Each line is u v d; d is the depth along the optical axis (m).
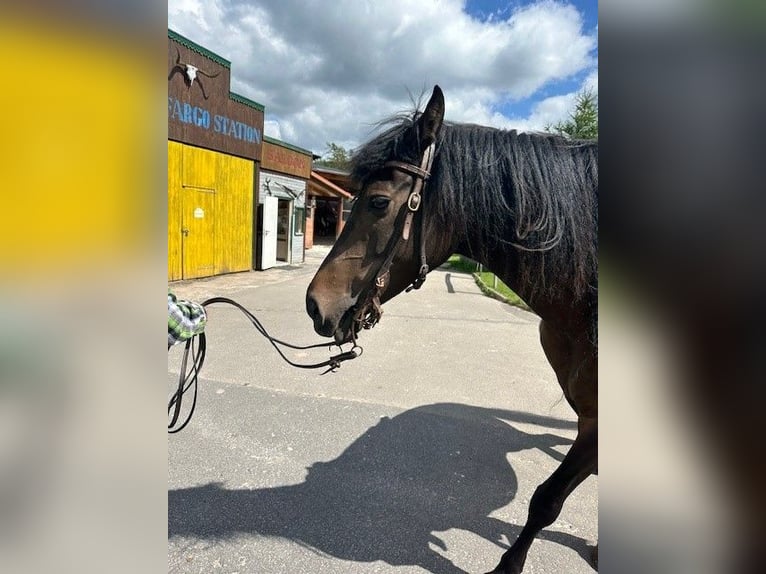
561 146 1.55
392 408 3.53
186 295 7.79
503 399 3.86
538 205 1.46
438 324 6.71
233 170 10.16
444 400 3.76
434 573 1.88
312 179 16.47
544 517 1.70
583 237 1.47
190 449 2.80
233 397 3.62
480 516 2.28
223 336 5.39
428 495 2.43
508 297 9.30
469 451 2.93
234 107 9.82
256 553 1.96
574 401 1.76
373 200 1.48
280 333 5.62
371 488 2.47
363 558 1.95
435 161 1.51
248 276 10.31
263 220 11.24
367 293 1.50
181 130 8.51
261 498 2.34
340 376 4.21
